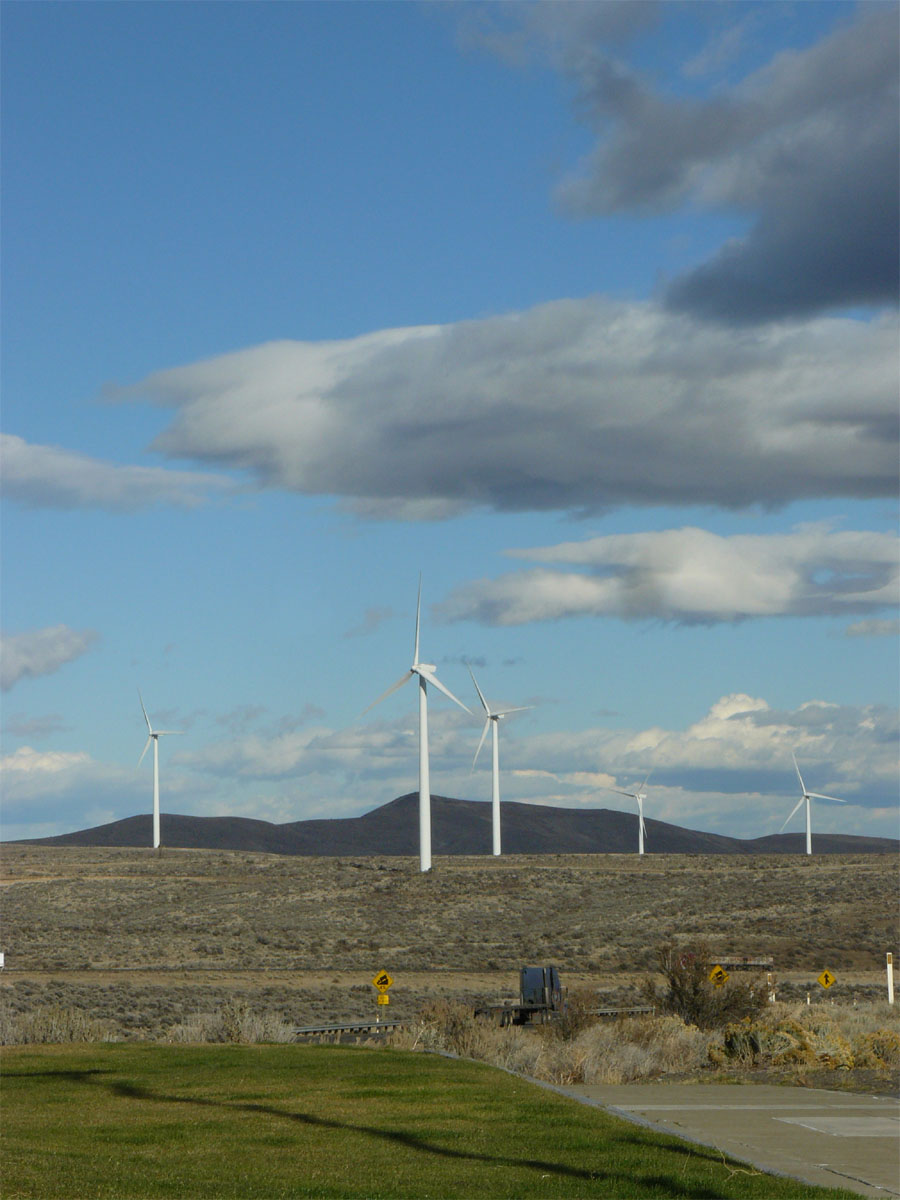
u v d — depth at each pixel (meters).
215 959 103.88
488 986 84.81
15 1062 34.66
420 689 145.12
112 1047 38.94
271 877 159.88
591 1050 37.59
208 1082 29.81
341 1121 23.78
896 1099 29.08
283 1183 17.94
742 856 177.62
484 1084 29.08
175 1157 20.17
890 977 58.59
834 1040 39.75
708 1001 50.81
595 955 103.38
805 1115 25.89
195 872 170.75
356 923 125.44
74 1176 18.36
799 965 97.19
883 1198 17.22
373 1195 17.11
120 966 98.94
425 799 149.88
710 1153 20.44
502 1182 18.06
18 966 97.94
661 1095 30.22
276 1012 66.44
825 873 141.12
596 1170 18.95
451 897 137.25
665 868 162.00
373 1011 67.94
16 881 161.75
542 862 177.00
